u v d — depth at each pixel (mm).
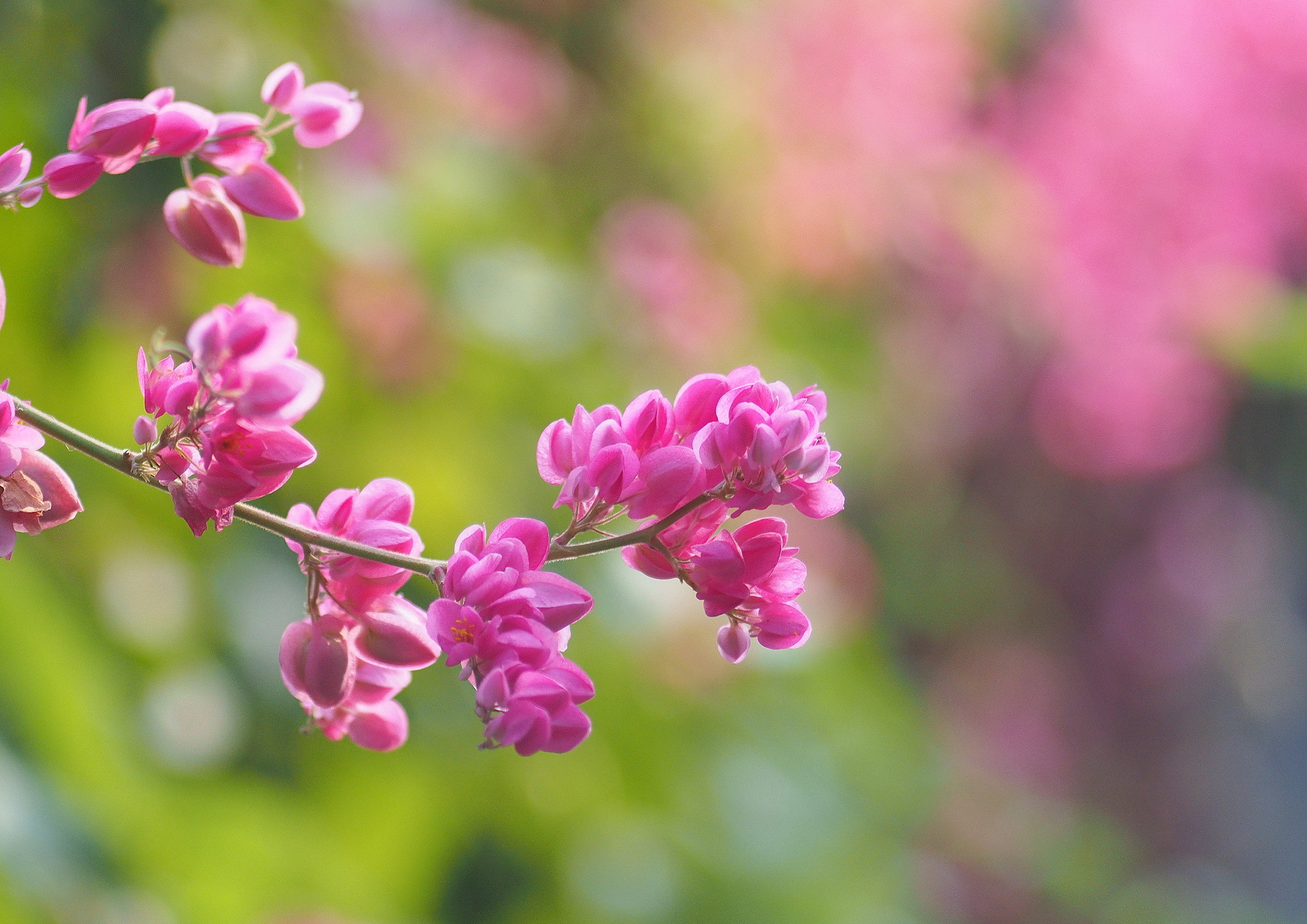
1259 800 4156
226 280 1352
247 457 779
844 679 2188
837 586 2109
